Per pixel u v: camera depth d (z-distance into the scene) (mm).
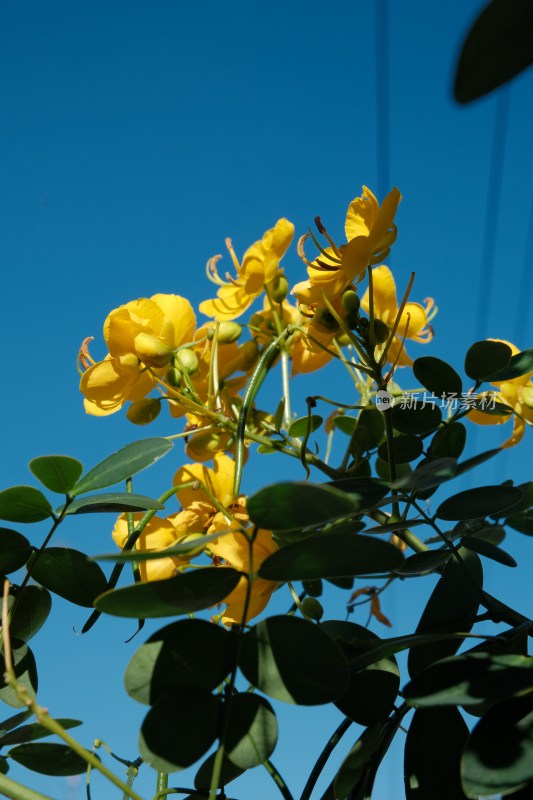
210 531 498
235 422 543
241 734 411
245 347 570
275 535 509
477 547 474
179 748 405
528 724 398
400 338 582
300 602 506
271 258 572
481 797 384
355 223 500
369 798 446
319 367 590
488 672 415
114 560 386
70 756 476
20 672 473
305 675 408
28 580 483
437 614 466
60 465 459
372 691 446
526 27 245
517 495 454
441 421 510
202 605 405
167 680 411
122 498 467
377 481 428
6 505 463
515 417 588
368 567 401
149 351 522
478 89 250
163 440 474
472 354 504
